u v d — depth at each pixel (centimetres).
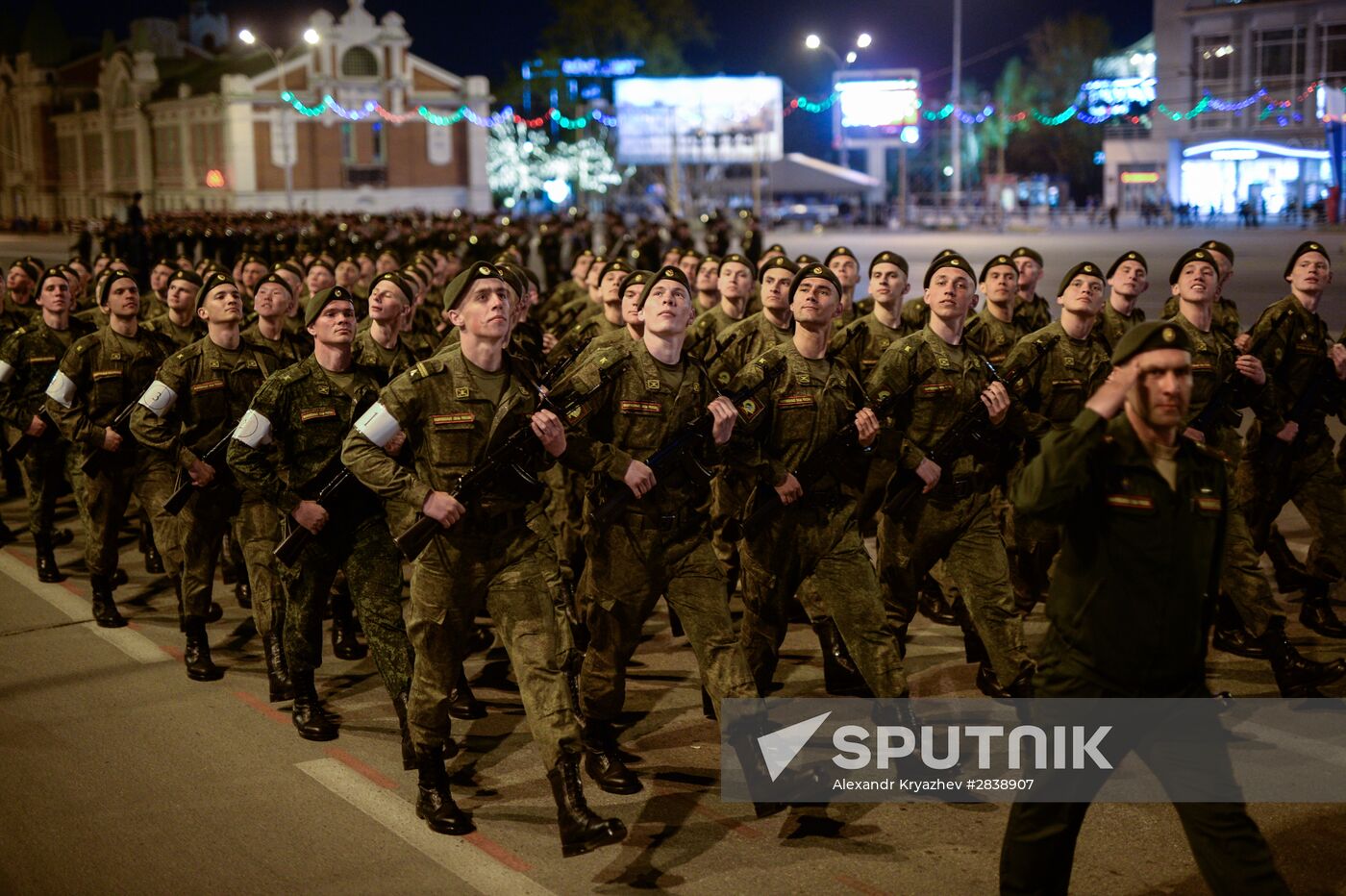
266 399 602
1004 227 5897
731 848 531
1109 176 6319
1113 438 417
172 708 694
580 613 679
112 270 800
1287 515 1053
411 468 570
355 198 7081
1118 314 846
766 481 579
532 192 8581
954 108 5872
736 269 899
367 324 945
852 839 538
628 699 706
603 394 548
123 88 7794
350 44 6975
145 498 740
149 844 538
